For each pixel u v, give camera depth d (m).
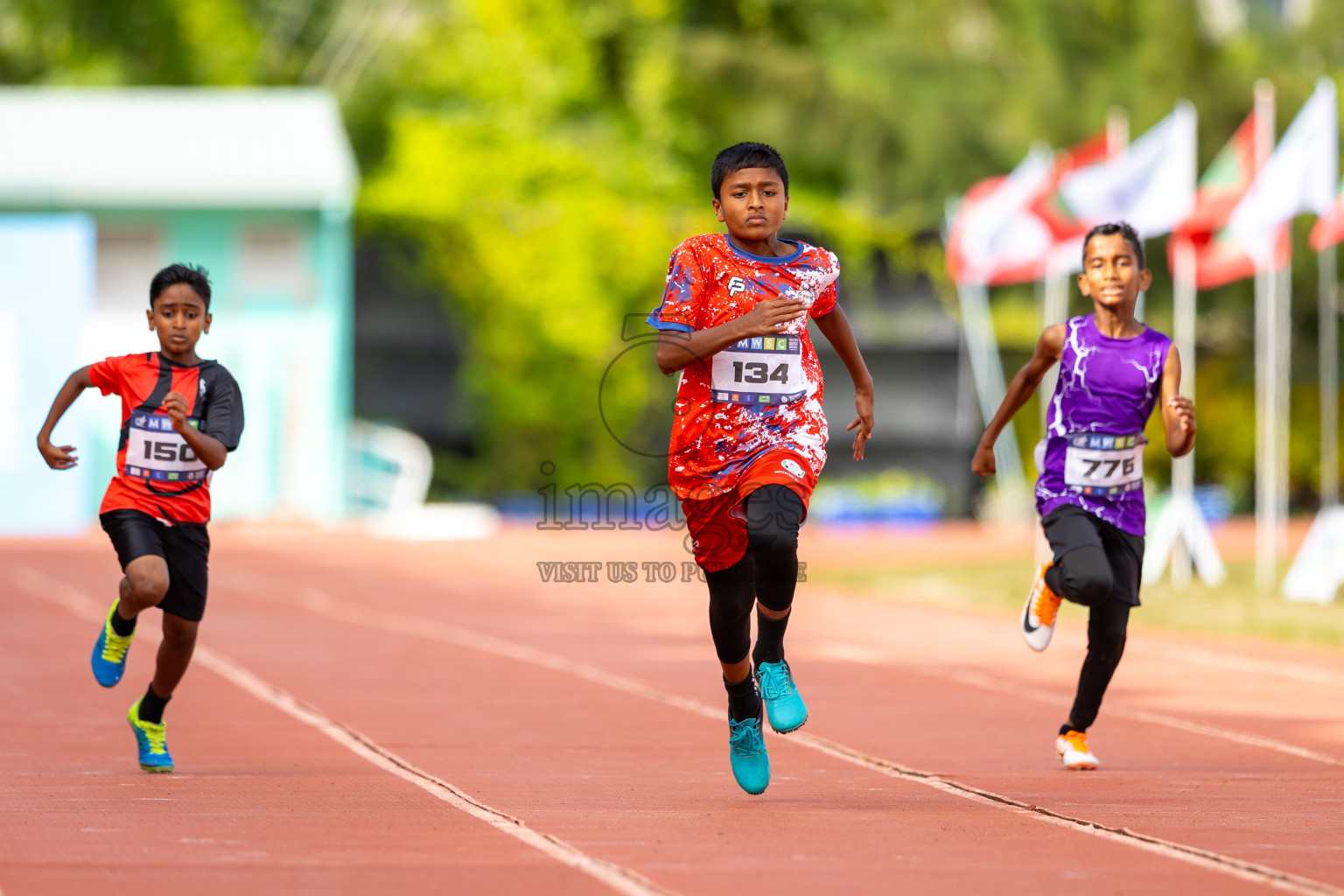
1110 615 21.78
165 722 25.50
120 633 20.88
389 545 77.44
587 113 117.50
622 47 119.94
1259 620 43.06
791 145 120.56
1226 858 15.68
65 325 85.12
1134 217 54.59
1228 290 102.44
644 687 30.59
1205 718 26.98
